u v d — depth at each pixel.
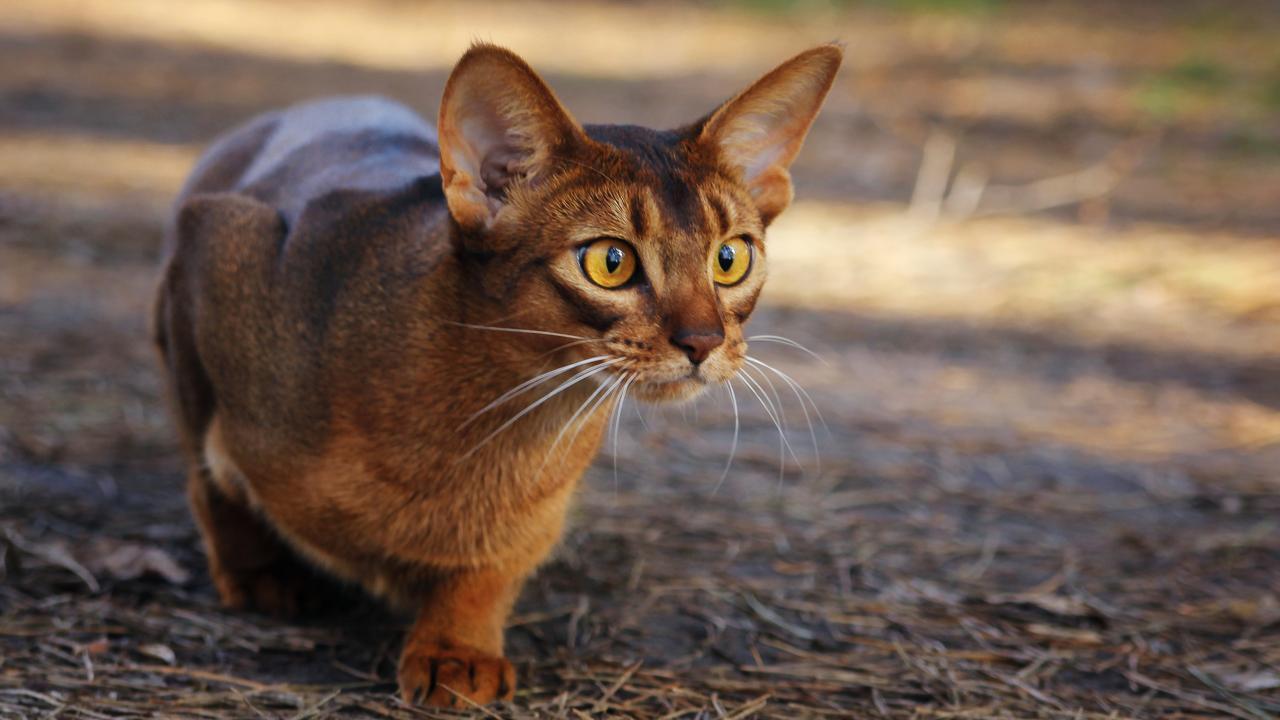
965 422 4.91
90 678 2.70
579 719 2.69
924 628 3.28
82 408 4.33
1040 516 4.09
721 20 16.05
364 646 3.00
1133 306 6.45
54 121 9.08
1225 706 2.93
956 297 6.52
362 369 2.69
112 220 6.79
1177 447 4.73
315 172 3.21
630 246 2.54
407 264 2.70
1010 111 11.00
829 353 5.61
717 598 3.38
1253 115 10.63
